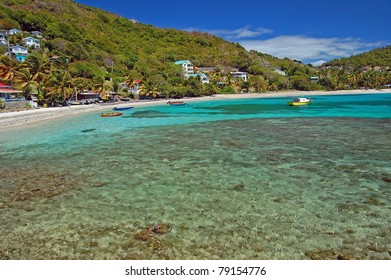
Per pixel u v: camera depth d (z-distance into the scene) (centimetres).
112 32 14688
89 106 6306
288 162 1820
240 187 1428
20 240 994
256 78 13512
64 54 9331
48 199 1332
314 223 1067
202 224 1078
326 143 2322
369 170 1628
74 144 2511
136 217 1142
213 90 10975
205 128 3241
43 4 13188
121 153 2155
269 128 3128
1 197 1362
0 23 9738
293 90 13062
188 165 1812
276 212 1159
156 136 2808
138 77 10325
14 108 5116
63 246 954
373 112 4444
